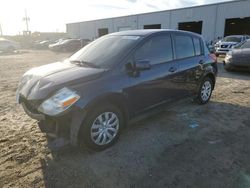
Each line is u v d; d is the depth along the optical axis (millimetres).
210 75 5176
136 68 3236
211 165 2807
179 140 3447
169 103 4098
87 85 2836
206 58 4945
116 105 3207
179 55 4230
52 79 2879
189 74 4418
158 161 2893
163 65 3812
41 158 2930
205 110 4773
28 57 17609
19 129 3783
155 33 3812
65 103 2650
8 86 7090
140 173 2654
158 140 3439
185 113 4582
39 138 3459
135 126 3932
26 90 2943
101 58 3406
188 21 26500
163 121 4160
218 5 23578
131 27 32969
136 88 3340
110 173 2648
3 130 3742
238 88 6715
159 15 29188
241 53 8852
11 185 2436
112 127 3195
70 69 3215
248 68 8586
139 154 3051
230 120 4242
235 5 22266
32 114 2885
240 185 2445
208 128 3881
